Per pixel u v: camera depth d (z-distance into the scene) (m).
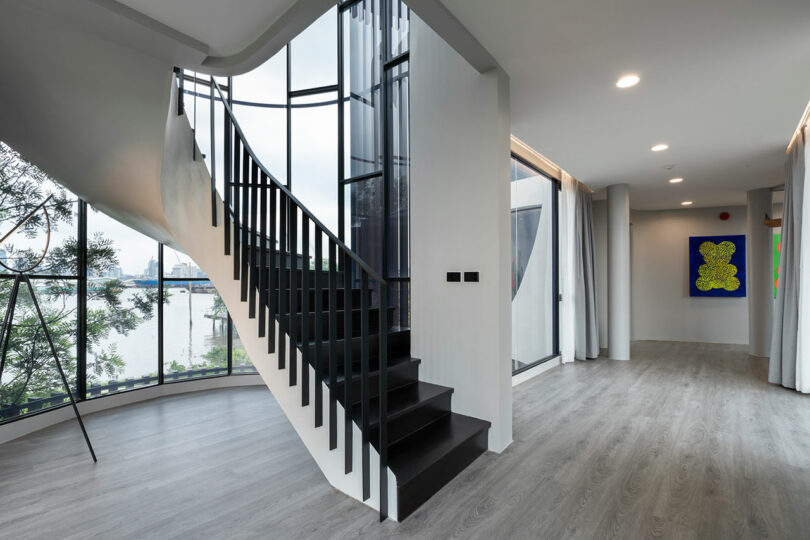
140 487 2.51
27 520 2.17
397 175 4.25
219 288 2.96
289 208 2.56
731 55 2.72
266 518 2.17
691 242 8.26
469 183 3.08
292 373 2.53
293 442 3.24
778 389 4.64
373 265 4.55
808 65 2.83
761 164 5.25
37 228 3.68
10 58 2.02
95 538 2.01
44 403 3.70
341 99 4.98
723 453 2.93
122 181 2.69
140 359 4.50
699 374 5.41
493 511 2.21
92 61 2.10
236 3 1.89
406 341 3.60
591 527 2.07
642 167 5.41
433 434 2.73
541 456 2.88
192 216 2.87
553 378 5.23
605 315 7.79
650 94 3.30
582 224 6.51
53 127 2.41
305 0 1.86
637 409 3.95
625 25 2.41
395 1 4.30
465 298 3.10
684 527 2.07
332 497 2.38
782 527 2.07
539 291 5.77
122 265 4.36
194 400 4.46
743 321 7.87
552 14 2.31
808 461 2.80
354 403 2.65
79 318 4.03
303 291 2.46
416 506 2.23
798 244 4.46
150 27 1.96
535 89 3.22
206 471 2.73
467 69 3.10
